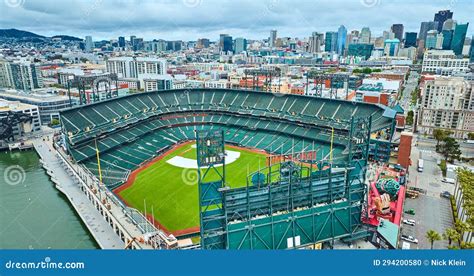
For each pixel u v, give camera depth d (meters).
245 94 154.12
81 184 91.44
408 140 102.31
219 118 148.62
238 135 135.25
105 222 73.44
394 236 60.91
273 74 161.75
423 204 84.38
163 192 86.56
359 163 63.09
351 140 62.38
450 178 99.81
